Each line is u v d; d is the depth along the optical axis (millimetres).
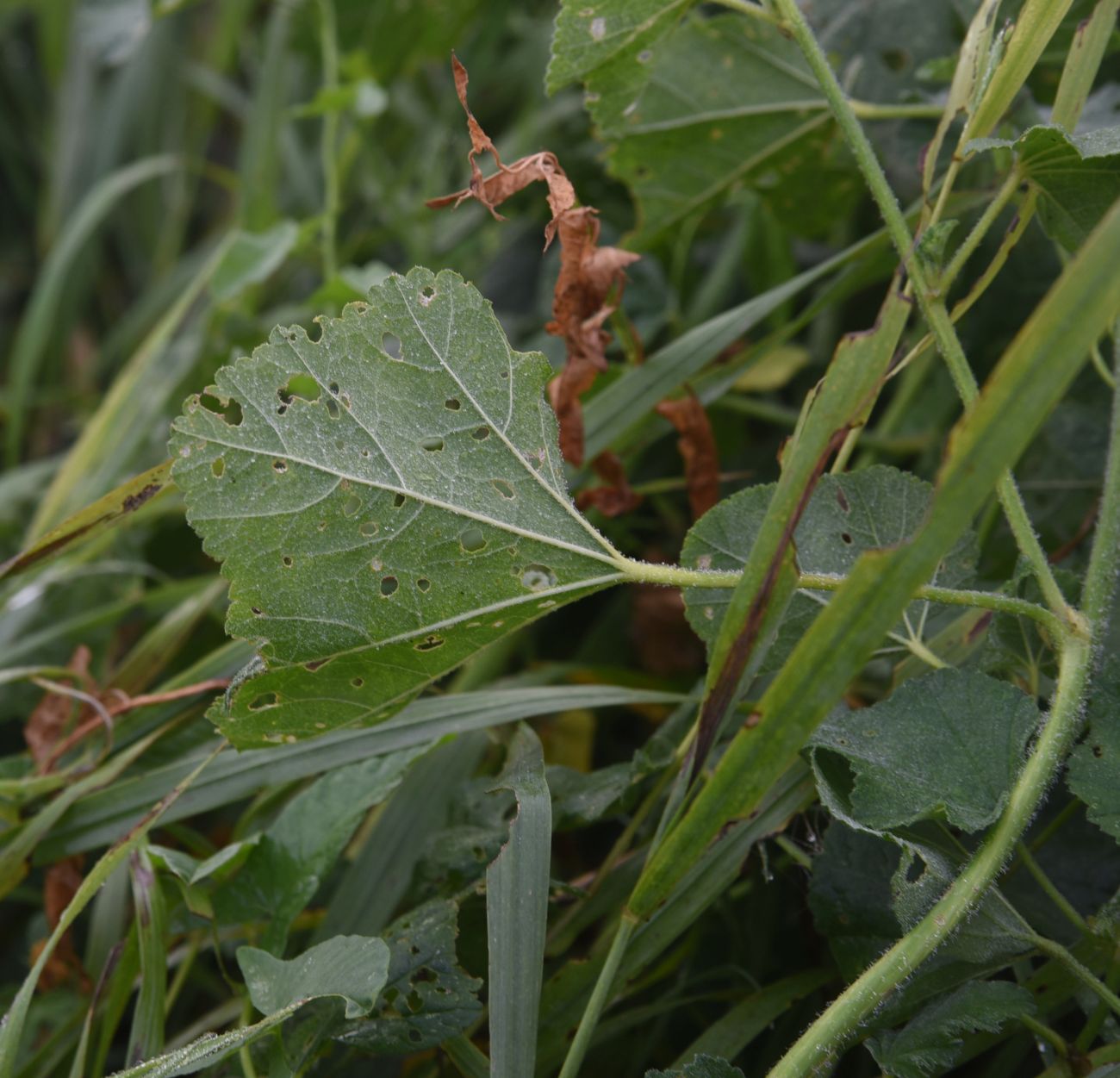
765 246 820
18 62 1399
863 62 699
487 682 741
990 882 557
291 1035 597
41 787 659
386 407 575
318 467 572
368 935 642
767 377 774
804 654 545
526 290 999
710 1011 668
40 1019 665
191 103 1307
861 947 593
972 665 617
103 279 1379
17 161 1380
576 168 915
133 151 1297
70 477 810
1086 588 573
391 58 995
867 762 571
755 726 551
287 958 666
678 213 722
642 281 810
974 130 581
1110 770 570
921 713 574
